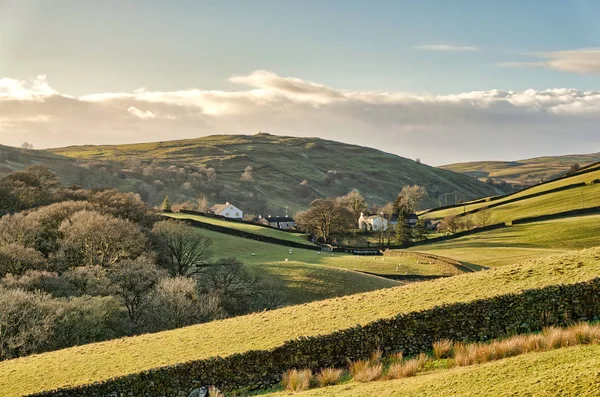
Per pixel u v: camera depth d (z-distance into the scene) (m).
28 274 69.12
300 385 27.91
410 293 36.69
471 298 31.81
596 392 18.97
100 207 114.50
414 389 23.55
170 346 34.44
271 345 30.94
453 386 22.86
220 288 73.12
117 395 29.11
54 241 93.38
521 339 27.08
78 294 66.44
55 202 124.81
